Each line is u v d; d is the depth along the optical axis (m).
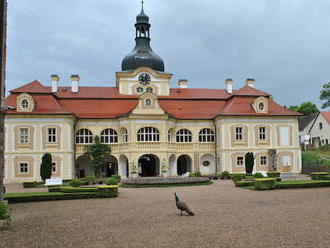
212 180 49.50
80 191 32.12
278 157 59.59
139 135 56.31
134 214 20.84
